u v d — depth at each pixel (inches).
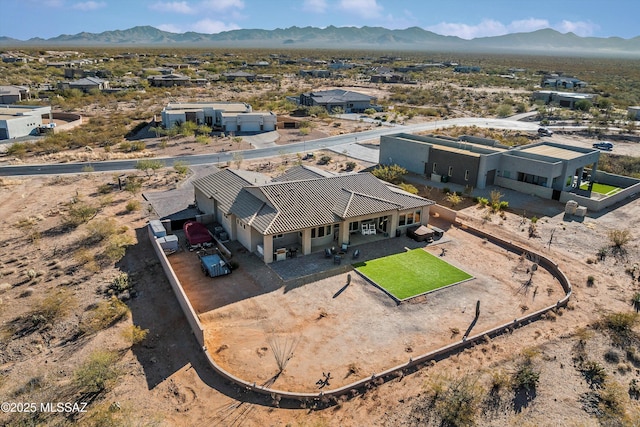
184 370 866.1
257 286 1169.4
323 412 768.9
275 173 2269.9
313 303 1096.2
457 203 1873.8
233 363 885.2
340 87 6220.5
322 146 2910.9
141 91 5093.5
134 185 1941.4
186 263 1290.6
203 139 2908.5
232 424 743.1
